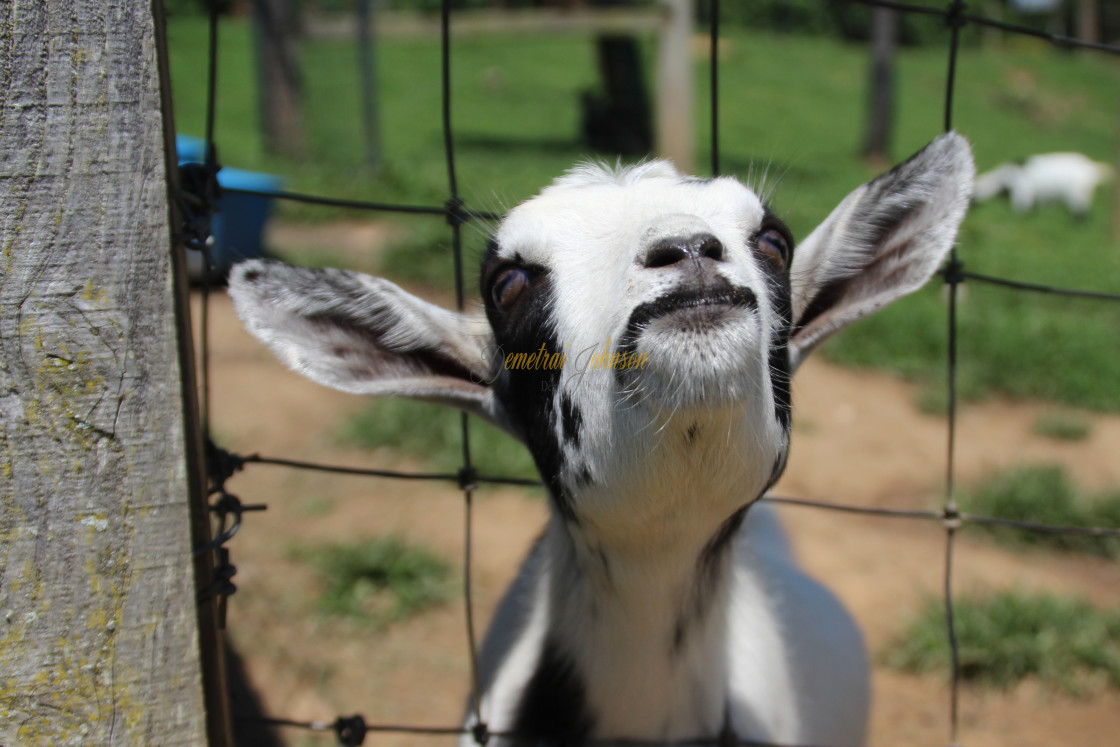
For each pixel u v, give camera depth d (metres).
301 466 2.20
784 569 3.03
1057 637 4.11
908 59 29.95
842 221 2.23
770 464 1.97
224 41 21.11
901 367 7.17
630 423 1.83
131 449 1.71
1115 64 34.38
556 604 2.35
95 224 1.65
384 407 5.98
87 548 1.71
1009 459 5.88
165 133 1.71
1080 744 3.72
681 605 2.20
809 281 2.28
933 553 4.94
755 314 1.71
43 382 1.66
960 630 4.14
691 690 2.28
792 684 2.59
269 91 12.79
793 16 33.44
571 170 2.24
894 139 18.61
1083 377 6.95
